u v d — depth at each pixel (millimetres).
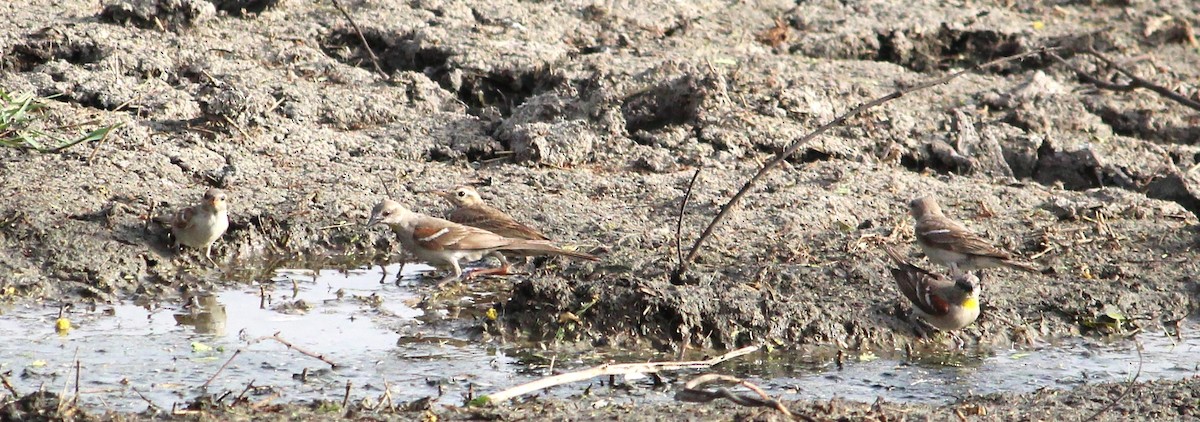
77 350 11445
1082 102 19719
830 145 17594
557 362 11703
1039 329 13000
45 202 14156
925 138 18188
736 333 12391
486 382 11023
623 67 19016
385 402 10250
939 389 11250
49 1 19344
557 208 15500
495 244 13695
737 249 14445
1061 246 15000
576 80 18688
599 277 13359
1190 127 19547
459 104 18328
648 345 12289
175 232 13680
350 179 15930
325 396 10531
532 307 12516
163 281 13391
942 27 22188
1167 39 23609
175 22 18766
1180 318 13391
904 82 20094
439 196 15195
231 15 19578
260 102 17203
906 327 12773
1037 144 18172
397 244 14898
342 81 18219
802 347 12375
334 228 14805
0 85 16781
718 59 19906
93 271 13266
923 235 14070
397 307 13117
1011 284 13812
